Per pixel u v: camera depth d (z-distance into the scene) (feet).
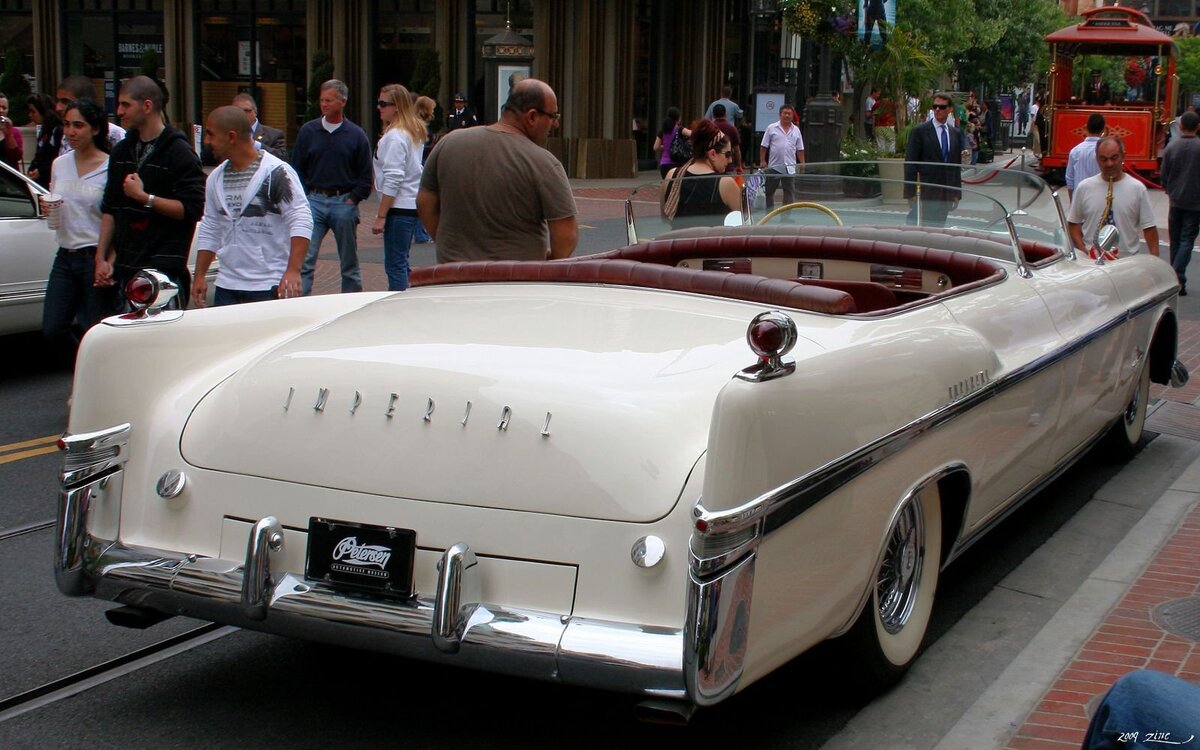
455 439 10.40
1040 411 15.07
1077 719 11.78
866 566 10.87
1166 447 22.74
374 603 10.23
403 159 32.65
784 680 12.82
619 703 12.40
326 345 11.94
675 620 9.57
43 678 12.90
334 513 10.52
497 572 10.02
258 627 10.65
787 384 9.60
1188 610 14.60
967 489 13.07
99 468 11.39
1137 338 19.69
